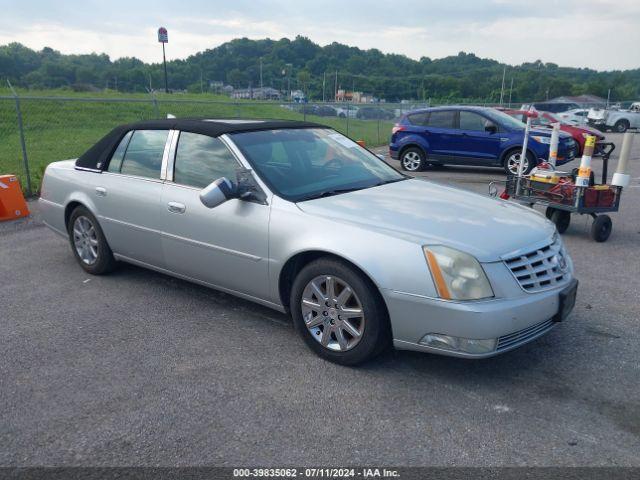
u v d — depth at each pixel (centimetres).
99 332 439
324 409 331
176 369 380
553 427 312
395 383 360
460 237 350
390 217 376
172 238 472
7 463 286
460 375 369
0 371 378
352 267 363
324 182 442
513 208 421
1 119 2155
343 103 2012
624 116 2939
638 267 605
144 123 522
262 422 318
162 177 483
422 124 1426
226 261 436
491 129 1316
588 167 673
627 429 310
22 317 469
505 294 336
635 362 387
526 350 405
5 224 805
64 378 369
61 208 582
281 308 421
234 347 412
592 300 503
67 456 291
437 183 484
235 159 438
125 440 303
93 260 567
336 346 383
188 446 298
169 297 513
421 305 338
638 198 1011
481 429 311
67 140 1911
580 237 733
